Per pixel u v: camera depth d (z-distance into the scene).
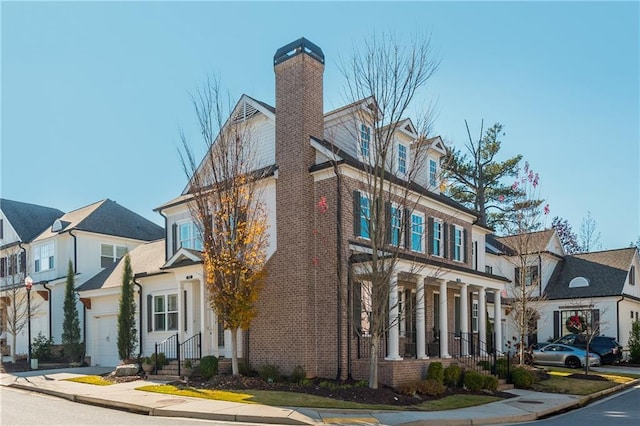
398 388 16.80
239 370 19.55
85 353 29.00
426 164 25.53
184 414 13.35
